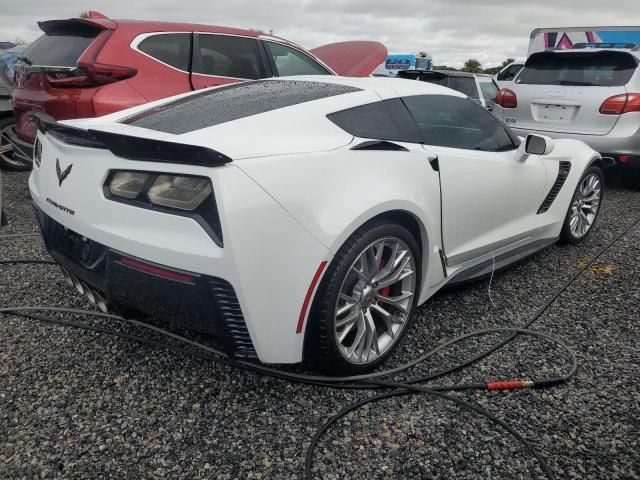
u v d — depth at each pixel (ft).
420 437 6.76
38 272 11.63
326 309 7.12
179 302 6.68
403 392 7.58
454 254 9.65
